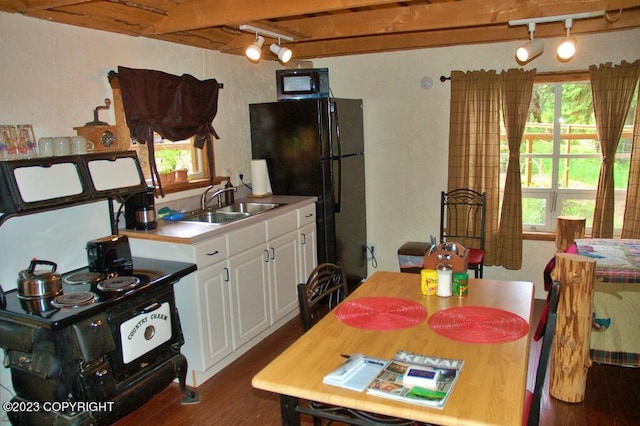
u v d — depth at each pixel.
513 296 2.13
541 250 4.27
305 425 2.55
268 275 3.53
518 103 4.04
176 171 3.52
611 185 3.86
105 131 2.74
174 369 2.66
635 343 2.83
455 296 2.15
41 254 2.60
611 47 3.82
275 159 4.17
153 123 3.20
